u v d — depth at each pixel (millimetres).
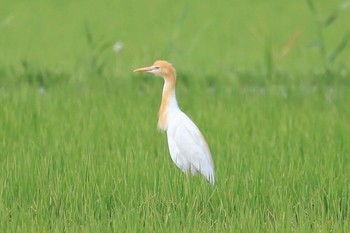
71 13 34469
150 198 10055
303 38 28797
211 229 9445
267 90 18469
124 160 11578
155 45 27406
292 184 10633
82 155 12086
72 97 17641
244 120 15109
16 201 10102
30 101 16812
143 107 16469
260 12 34188
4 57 24953
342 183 10633
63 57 24953
